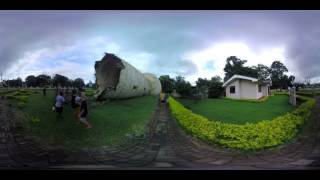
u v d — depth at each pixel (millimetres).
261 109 22156
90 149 9953
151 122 16062
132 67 30328
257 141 10422
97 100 24375
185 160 8727
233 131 11484
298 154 9539
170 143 11188
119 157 9070
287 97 35250
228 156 9273
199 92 36562
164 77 54188
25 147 9977
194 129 12492
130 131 13086
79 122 14102
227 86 36625
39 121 13852
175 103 24031
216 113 19484
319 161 8594
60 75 34094
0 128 12555
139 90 33094
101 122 14719
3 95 25203
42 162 8273
